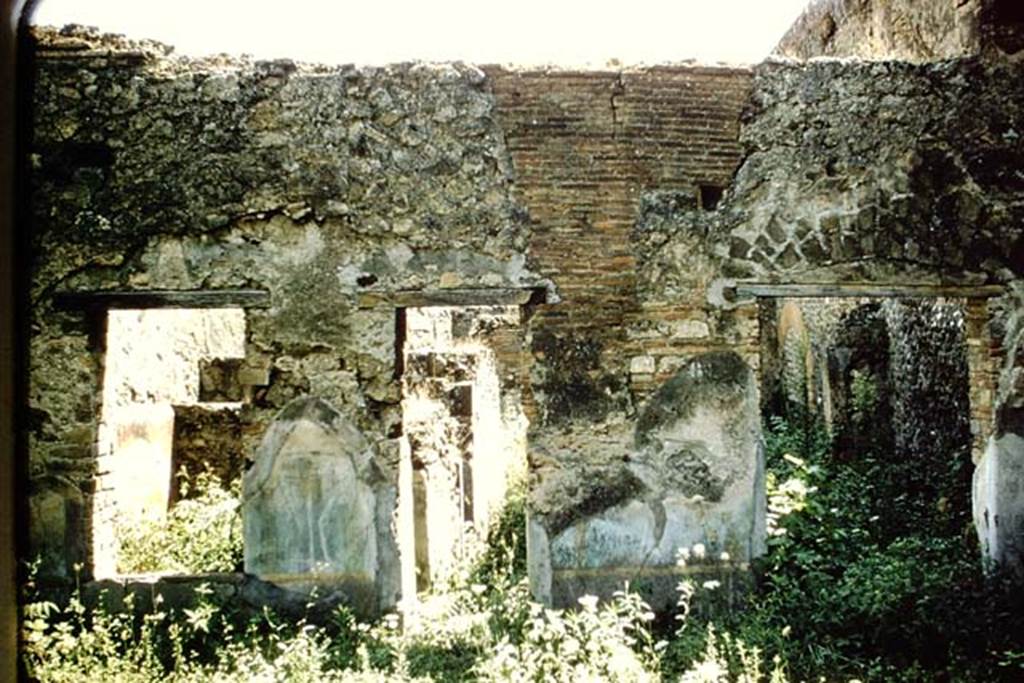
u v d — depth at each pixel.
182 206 5.71
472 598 5.88
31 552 5.63
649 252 5.81
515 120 5.79
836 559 6.04
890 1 9.34
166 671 4.95
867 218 5.85
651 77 5.84
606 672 4.49
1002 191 5.85
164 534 7.07
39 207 5.68
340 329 5.73
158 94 5.72
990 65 5.89
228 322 11.25
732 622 5.44
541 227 5.77
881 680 4.59
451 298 5.74
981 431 6.04
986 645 4.74
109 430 5.92
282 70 5.76
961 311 7.80
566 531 5.68
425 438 6.91
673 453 5.75
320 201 5.72
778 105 5.89
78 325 5.70
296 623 5.62
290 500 5.70
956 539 6.52
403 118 5.77
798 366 11.91
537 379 5.76
